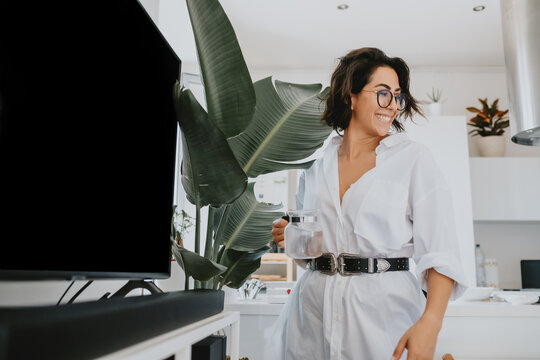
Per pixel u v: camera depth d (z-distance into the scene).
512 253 4.03
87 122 0.77
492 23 3.52
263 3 3.29
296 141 1.36
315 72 4.36
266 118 1.35
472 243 3.41
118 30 0.89
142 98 1.00
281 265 3.89
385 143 1.25
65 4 0.71
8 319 0.44
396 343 1.15
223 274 1.55
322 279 1.23
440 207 1.15
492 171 3.76
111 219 0.85
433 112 3.80
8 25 0.58
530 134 2.18
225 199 1.08
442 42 3.84
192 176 1.06
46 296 1.02
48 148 0.67
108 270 0.83
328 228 1.27
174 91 0.89
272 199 3.90
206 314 0.96
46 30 0.67
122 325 0.58
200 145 0.96
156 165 1.08
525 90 2.07
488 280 3.48
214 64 1.04
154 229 1.05
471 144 4.19
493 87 4.32
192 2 0.98
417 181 1.19
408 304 1.16
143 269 0.98
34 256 0.63
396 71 1.31
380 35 3.72
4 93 0.58
